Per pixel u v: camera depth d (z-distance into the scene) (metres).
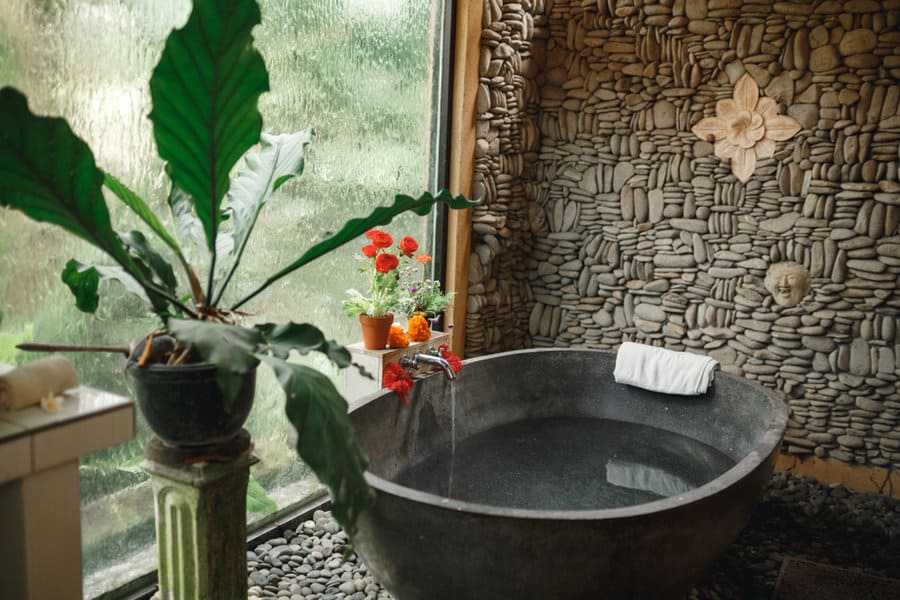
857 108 3.58
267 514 2.93
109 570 2.40
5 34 1.97
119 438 1.49
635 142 4.06
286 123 2.85
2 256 2.04
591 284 4.25
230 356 1.48
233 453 1.77
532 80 4.20
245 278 2.77
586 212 4.23
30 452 1.34
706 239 3.96
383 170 3.40
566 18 4.17
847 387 3.72
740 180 3.85
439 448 3.28
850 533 3.26
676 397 3.66
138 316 2.44
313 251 1.88
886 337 3.62
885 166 3.57
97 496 2.35
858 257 3.65
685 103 3.92
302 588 2.60
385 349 3.10
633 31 4.00
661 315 4.08
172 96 1.55
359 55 3.16
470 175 3.81
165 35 2.39
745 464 2.44
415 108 3.55
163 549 1.86
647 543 2.05
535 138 4.27
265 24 2.70
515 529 1.98
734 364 3.93
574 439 3.54
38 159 1.42
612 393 3.81
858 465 3.73
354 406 2.73
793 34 3.68
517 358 3.68
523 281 4.38
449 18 3.61
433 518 2.04
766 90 3.75
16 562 1.40
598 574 2.04
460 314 3.89
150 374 1.62
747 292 3.86
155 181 2.42
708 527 2.20
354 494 1.55
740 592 2.74
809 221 3.71
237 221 1.96
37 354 2.15
